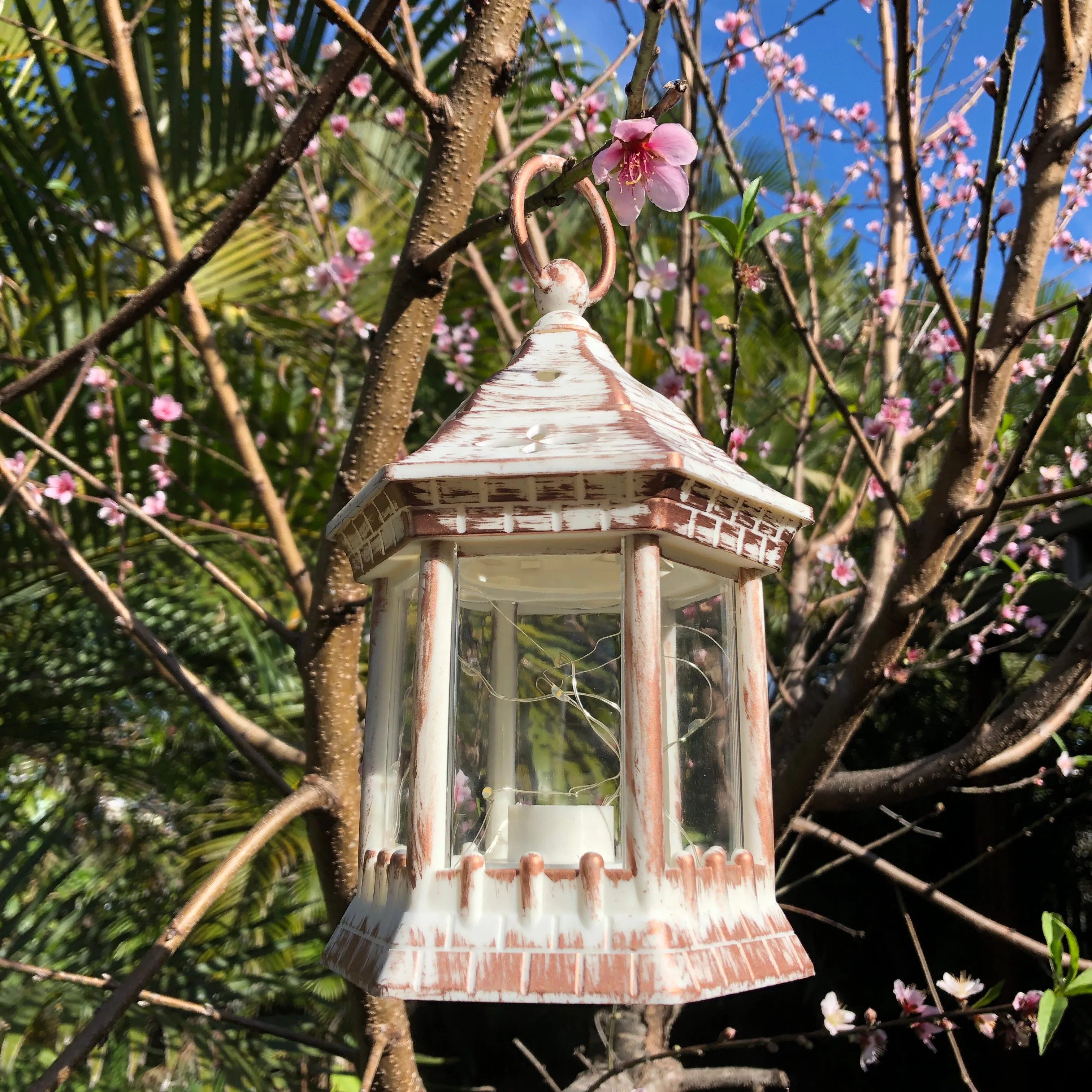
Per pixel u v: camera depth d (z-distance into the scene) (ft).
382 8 4.77
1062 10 5.17
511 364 3.71
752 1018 15.14
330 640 5.48
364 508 3.46
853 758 15.06
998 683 12.51
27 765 12.82
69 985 7.67
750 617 3.53
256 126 8.63
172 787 13.62
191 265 5.08
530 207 4.24
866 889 14.69
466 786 3.39
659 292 6.89
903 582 5.74
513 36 5.47
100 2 6.40
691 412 7.15
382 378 5.48
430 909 2.90
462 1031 15.75
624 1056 6.95
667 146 3.21
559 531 3.00
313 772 5.41
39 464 8.63
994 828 12.59
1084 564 9.44
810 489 19.12
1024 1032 5.57
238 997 8.09
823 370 5.79
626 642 2.97
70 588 11.40
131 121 6.55
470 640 3.57
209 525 7.18
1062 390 5.17
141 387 7.54
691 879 2.94
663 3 3.22
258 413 9.77
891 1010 14.14
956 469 5.60
